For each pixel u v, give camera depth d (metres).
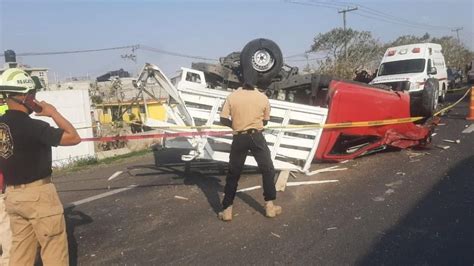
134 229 5.41
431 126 9.38
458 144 9.66
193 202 6.33
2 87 3.26
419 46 17.73
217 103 7.14
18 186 3.37
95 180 8.20
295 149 7.39
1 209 3.94
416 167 7.74
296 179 7.29
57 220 3.46
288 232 5.04
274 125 7.29
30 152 3.33
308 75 8.26
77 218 5.95
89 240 5.12
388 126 8.53
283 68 8.54
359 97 7.80
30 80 3.40
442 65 19.75
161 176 8.03
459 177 6.94
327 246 4.63
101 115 16.97
